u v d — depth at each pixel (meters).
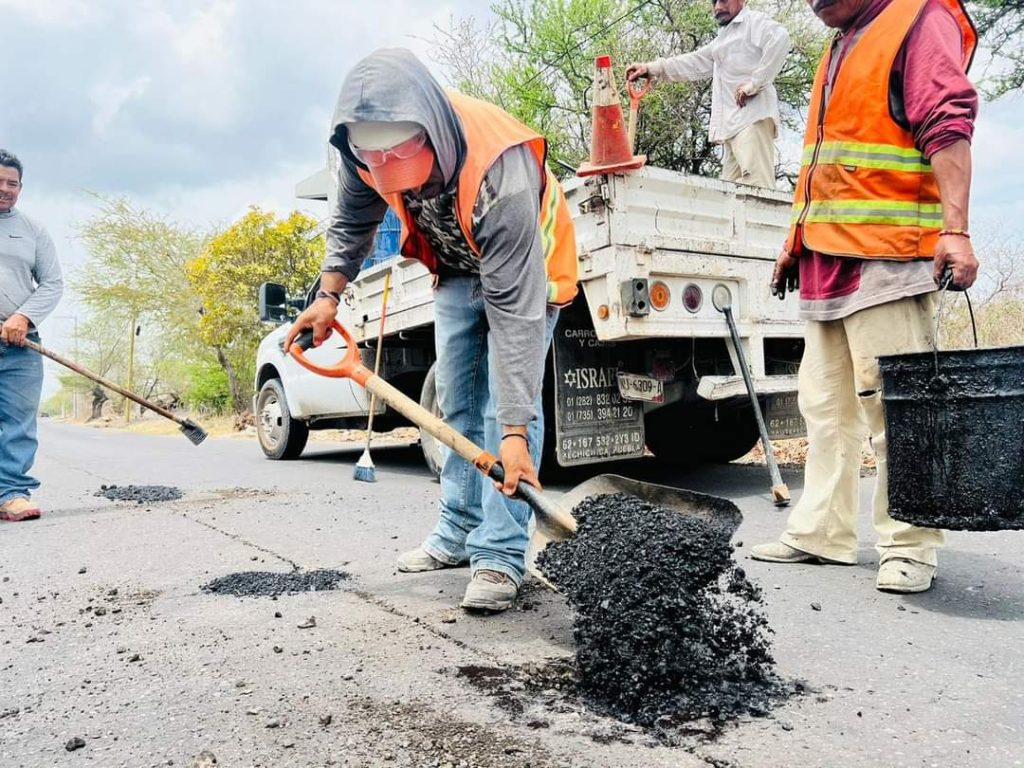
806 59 10.38
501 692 2.02
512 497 2.33
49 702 2.05
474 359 2.92
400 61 2.11
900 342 2.77
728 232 4.68
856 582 2.94
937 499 2.50
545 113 11.30
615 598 1.99
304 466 7.67
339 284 2.86
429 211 2.47
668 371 4.81
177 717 1.93
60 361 4.72
